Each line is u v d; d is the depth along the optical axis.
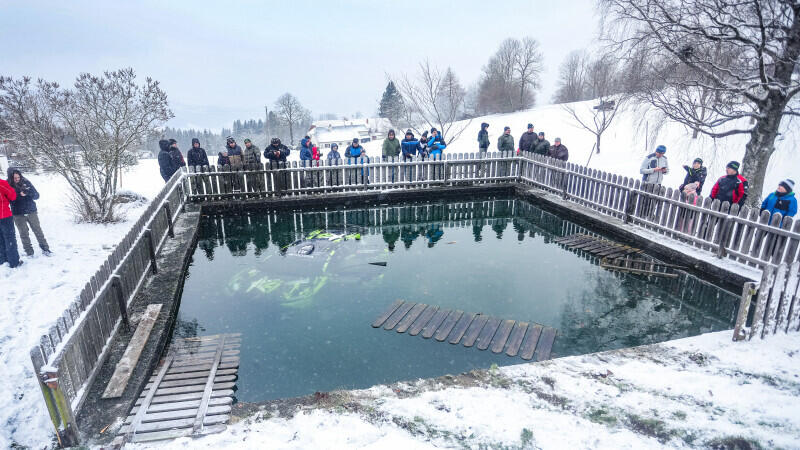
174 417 3.91
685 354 4.84
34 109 8.66
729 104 9.27
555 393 4.14
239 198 12.84
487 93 62.62
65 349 3.65
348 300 7.03
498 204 14.02
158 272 7.29
